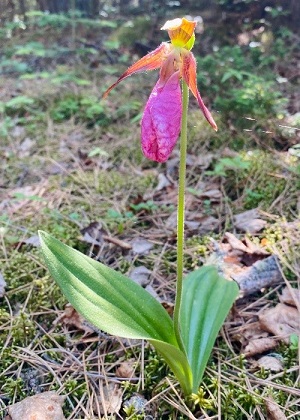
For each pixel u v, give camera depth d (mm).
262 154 583
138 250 448
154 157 241
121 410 295
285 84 848
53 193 551
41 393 298
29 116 772
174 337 289
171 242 464
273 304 376
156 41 1134
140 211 517
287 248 423
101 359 331
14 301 381
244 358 329
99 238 463
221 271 404
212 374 317
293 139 618
